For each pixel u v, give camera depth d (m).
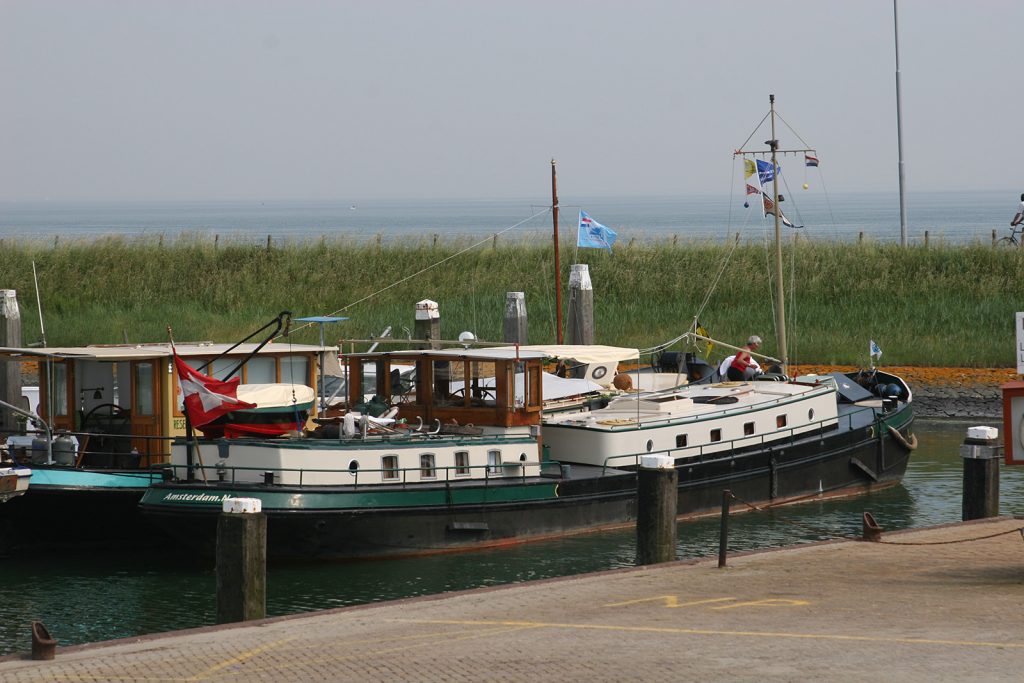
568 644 16.59
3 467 28.27
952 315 54.84
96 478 28.78
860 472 35.94
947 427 45.94
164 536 29.67
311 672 15.64
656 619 18.00
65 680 15.69
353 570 27.62
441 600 20.03
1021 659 15.02
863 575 20.83
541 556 28.73
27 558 29.12
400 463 28.39
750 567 21.86
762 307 56.97
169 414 30.50
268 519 26.91
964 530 24.86
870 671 14.62
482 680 14.89
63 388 31.20
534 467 30.06
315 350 32.81
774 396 35.09
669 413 32.78
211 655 16.81
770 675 14.57
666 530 24.05
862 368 47.31
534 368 30.67
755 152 39.16
